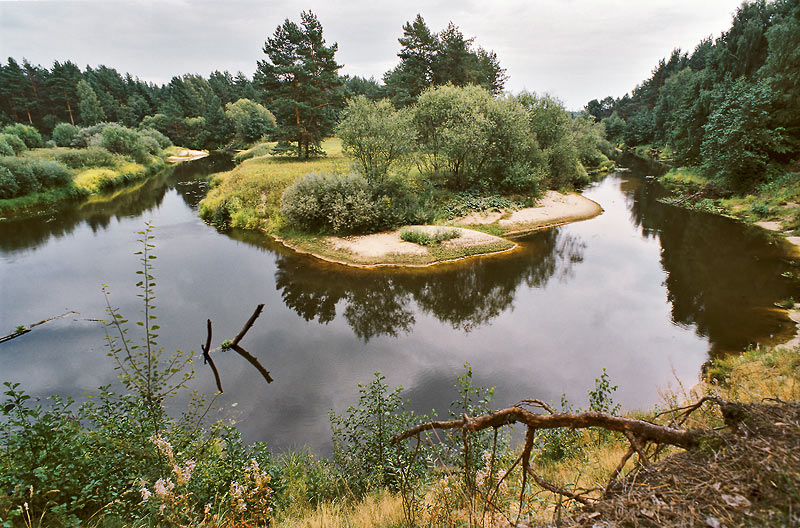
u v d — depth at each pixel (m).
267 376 12.45
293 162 44.03
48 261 23.11
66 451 4.72
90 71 114.31
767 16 48.53
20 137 61.31
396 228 27.22
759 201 30.62
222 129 92.31
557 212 32.75
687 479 1.84
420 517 4.11
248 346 14.40
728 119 34.59
